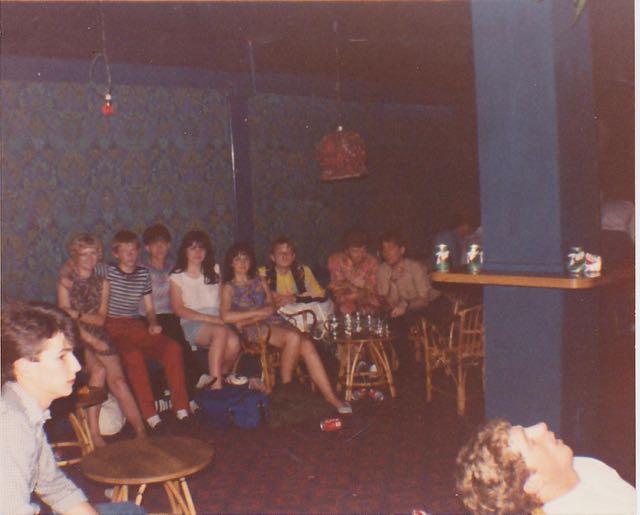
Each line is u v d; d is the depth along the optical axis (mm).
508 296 4020
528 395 3975
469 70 8320
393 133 9445
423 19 6340
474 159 10172
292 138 8539
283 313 6891
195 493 4406
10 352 2182
